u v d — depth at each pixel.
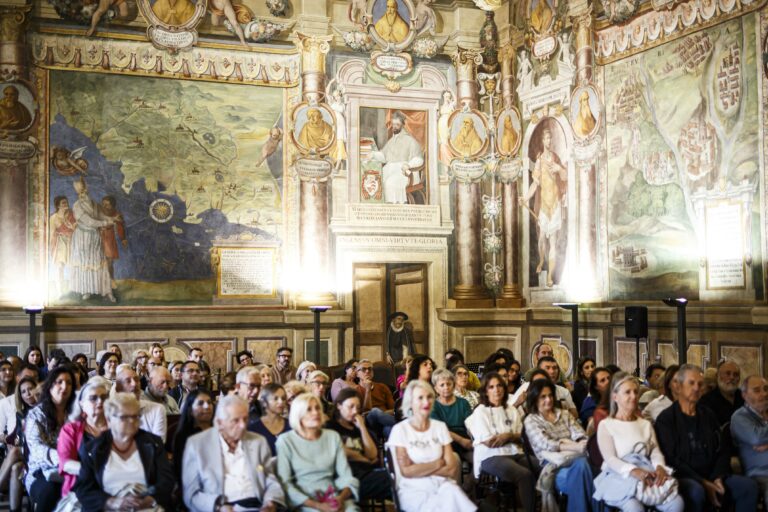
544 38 15.65
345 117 16.06
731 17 11.98
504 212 16.66
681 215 12.85
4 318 13.86
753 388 7.17
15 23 14.26
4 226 14.11
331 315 15.54
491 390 7.85
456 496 6.33
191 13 15.17
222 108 15.41
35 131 14.37
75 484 6.02
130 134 14.91
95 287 14.59
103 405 6.65
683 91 12.83
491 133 16.72
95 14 14.66
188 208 15.17
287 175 15.73
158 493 5.96
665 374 8.26
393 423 8.87
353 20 16.16
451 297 16.62
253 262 15.49
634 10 13.70
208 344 15.09
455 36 16.70
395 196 16.33
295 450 6.32
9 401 8.29
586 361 10.20
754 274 11.59
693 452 6.84
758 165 11.54
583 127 14.76
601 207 14.46
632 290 13.78
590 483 6.90
